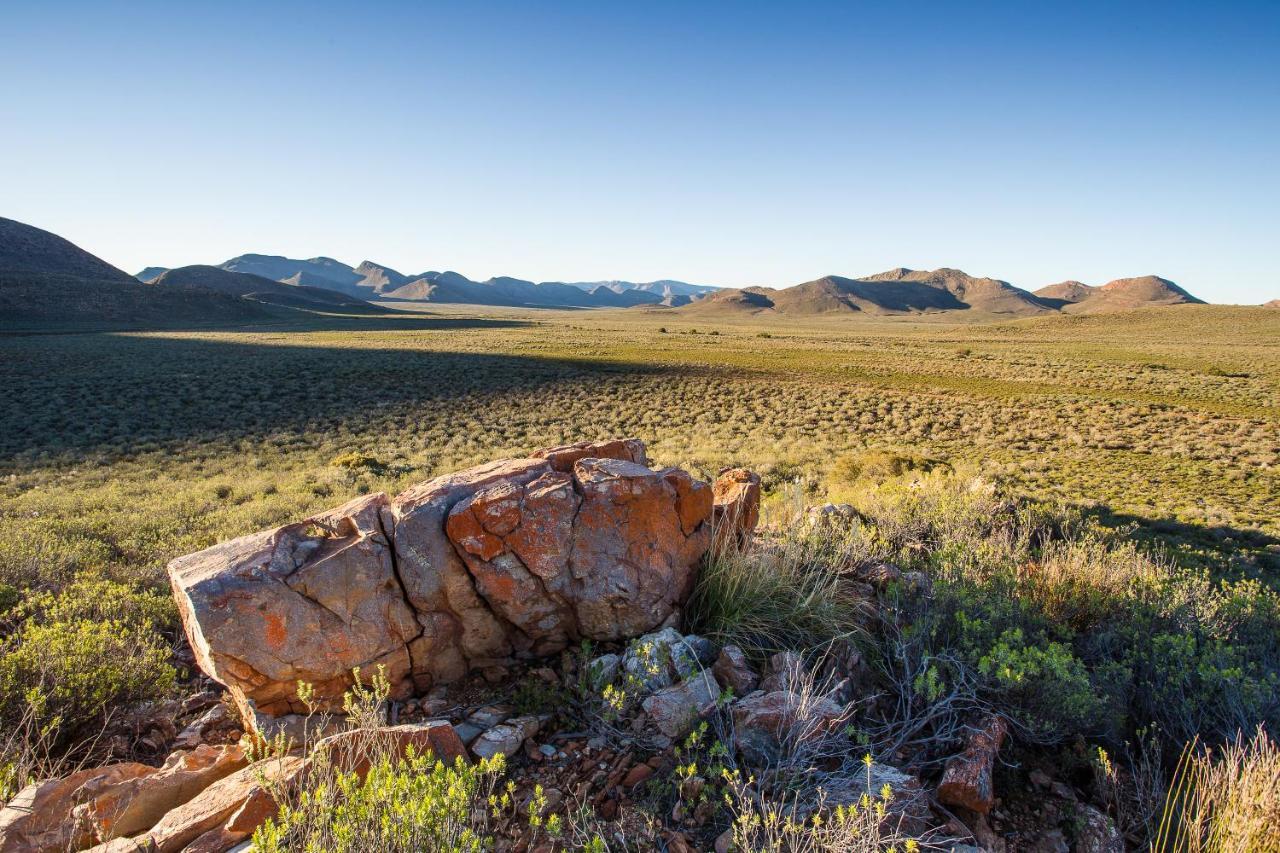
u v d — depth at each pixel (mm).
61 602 5363
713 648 4023
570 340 90438
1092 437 30250
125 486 18328
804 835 2529
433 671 3844
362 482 19656
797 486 5938
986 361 67812
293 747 3268
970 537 7238
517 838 2648
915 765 3100
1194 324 129500
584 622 4004
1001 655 3572
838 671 3820
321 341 79812
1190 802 2852
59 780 2902
